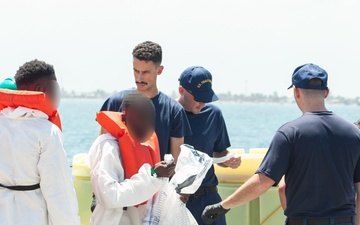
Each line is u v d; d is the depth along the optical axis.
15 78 4.93
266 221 6.73
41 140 4.71
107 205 4.95
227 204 5.35
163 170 5.04
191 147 5.43
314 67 5.30
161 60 5.88
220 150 6.70
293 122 5.17
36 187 4.75
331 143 5.10
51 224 4.78
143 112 5.12
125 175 5.12
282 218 6.73
